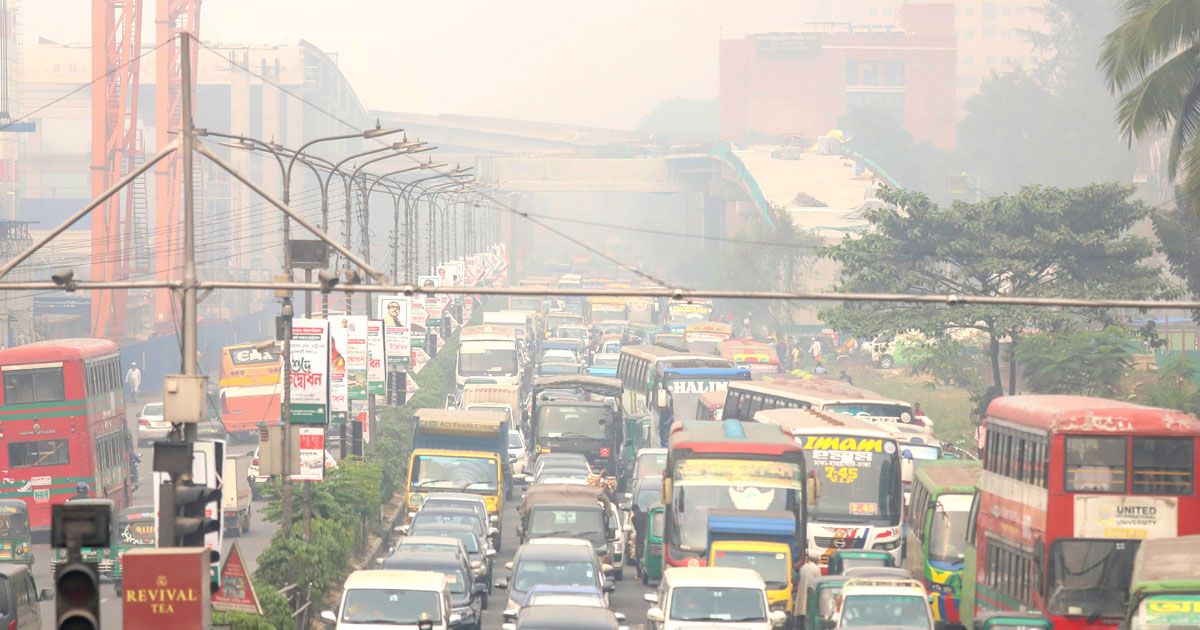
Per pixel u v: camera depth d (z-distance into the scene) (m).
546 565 94.38
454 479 137.25
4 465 144.00
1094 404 84.44
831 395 147.50
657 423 189.38
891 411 145.25
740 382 166.50
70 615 41.78
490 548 116.44
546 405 176.00
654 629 85.38
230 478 142.00
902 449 136.88
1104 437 81.12
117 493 157.25
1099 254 195.88
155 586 48.97
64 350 145.00
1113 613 80.44
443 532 112.31
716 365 191.25
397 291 62.88
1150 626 65.50
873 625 81.12
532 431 177.88
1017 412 88.31
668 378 186.38
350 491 126.75
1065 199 199.25
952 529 104.00
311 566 93.81
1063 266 198.38
